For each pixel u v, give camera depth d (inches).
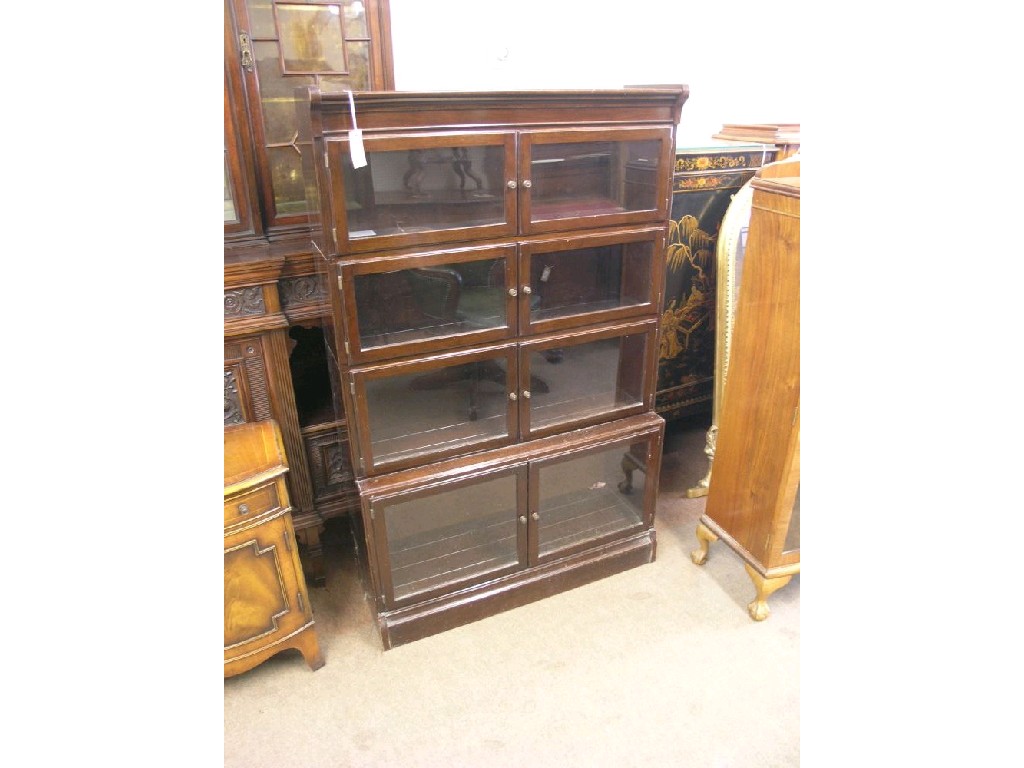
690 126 85.2
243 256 56.2
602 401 63.5
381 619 57.1
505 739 49.5
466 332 52.8
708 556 69.5
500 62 68.2
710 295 81.4
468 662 56.5
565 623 60.7
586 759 47.9
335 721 51.2
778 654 56.9
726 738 49.3
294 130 59.2
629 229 55.8
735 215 69.7
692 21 79.0
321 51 58.6
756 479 58.4
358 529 60.2
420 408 55.6
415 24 62.9
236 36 54.4
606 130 51.3
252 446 52.0
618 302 59.7
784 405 54.1
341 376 50.6
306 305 58.5
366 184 46.3
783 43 85.6
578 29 71.4
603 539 64.9
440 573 60.2
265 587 51.2
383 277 49.3
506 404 57.5
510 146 48.4
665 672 55.2
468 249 49.9
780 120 89.2
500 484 60.3
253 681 54.9
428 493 54.7
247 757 48.4
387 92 43.4
